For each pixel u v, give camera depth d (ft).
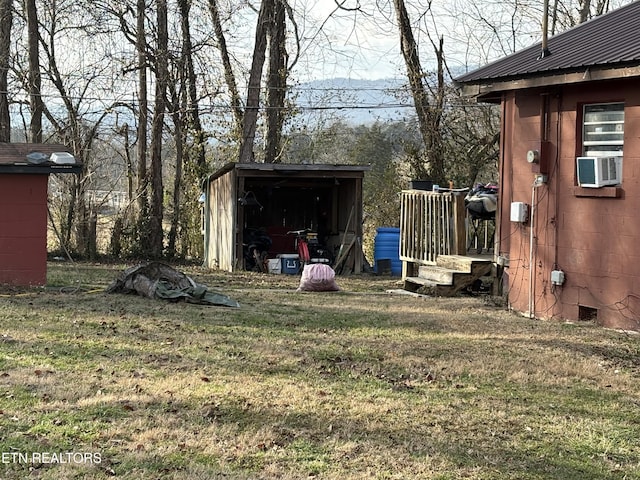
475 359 27.55
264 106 94.68
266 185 75.56
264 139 95.96
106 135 90.33
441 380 24.56
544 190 39.32
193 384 22.53
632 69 32.50
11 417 18.83
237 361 25.84
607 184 35.63
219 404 20.68
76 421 18.79
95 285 48.44
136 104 88.79
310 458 17.10
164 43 86.48
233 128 96.27
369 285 57.93
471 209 54.44
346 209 74.02
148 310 36.47
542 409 21.75
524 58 41.19
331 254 73.92
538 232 39.78
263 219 79.00
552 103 38.60
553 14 93.86
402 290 53.36
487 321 36.88
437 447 18.15
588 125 37.29
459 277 48.49
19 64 84.89
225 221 72.90
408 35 86.38
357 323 35.14
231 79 94.68
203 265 83.92
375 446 18.02
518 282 41.39
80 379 22.63
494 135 84.17
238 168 67.31
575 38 41.75
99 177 91.86
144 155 88.02
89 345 27.45
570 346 30.55
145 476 15.57
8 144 51.75
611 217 35.86
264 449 17.51
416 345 29.86
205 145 95.91
